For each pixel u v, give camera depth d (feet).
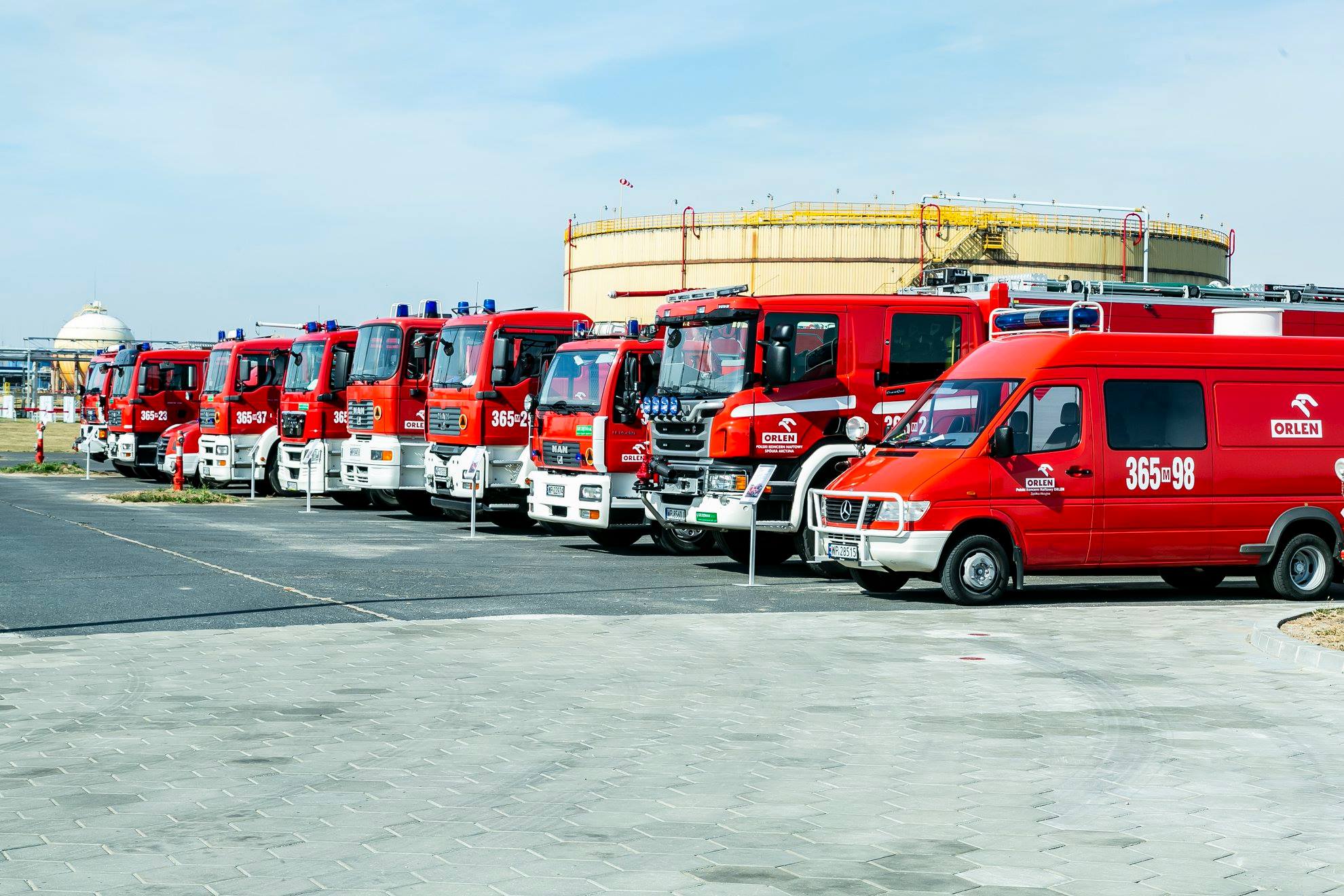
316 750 26.04
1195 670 35.09
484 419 79.36
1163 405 50.78
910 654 37.24
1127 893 18.02
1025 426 49.08
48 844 20.03
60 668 34.40
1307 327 72.49
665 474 61.26
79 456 184.65
